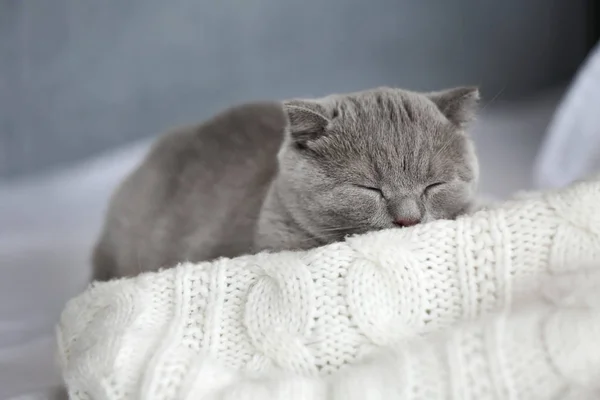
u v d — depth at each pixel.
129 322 0.31
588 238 0.30
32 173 0.85
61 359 0.33
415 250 0.31
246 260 0.32
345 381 0.28
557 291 0.29
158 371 0.29
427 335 0.30
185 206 0.45
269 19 0.88
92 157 0.86
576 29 0.94
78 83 0.84
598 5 0.93
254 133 0.47
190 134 0.49
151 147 0.50
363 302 0.30
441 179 0.38
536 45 0.94
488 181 0.63
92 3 0.83
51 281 0.52
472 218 0.31
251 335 0.31
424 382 0.27
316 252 0.31
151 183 0.48
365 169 0.37
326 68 0.90
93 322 0.33
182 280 0.32
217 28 0.87
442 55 0.92
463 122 0.40
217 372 0.30
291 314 0.30
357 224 0.37
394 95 0.40
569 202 0.30
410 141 0.38
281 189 0.39
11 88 0.83
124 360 0.30
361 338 0.30
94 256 0.48
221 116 0.50
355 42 0.90
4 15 0.81
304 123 0.38
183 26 0.86
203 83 0.88
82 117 0.85
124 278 0.34
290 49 0.89
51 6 0.82
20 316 0.45
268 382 0.29
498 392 0.27
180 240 0.44
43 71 0.83
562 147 0.56
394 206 0.37
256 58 0.89
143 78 0.86
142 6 0.85
